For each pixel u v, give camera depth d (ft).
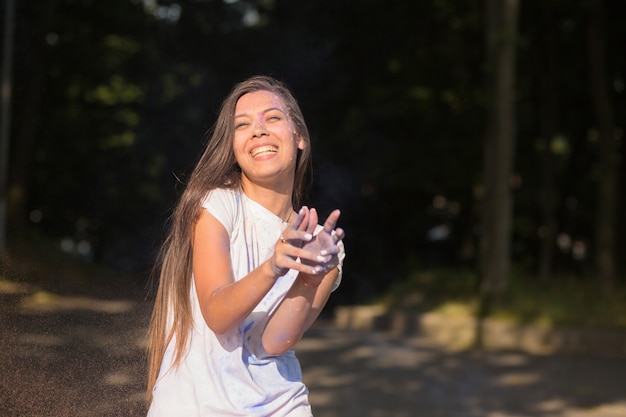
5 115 53.42
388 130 74.33
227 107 9.60
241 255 9.23
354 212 79.56
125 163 86.48
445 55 69.21
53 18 72.02
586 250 86.07
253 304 8.25
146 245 83.71
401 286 53.93
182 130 84.69
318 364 36.06
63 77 79.56
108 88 82.43
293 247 8.02
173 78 84.89
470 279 52.54
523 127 73.82
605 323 43.93
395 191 78.43
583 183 82.84
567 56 70.28
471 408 28.48
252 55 83.41
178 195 10.05
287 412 9.16
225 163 9.45
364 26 75.97
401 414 27.12
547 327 43.39
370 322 49.80
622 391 31.83
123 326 10.91
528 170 76.23
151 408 8.98
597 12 58.03
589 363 38.14
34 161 84.48
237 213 9.34
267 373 9.21
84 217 87.92
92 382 10.39
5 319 11.46
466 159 71.00
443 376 34.14
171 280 9.16
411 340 44.11
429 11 71.97
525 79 69.82
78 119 82.28
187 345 9.00
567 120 77.25
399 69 71.41
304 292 9.05
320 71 79.00
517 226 77.71
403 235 80.43
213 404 8.84
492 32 49.93
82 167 85.97
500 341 43.65
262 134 9.38
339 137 74.74
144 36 82.33
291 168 9.66
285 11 81.10
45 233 88.38
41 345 10.80
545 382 33.40
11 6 54.29
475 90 63.31
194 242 9.06
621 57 67.82
